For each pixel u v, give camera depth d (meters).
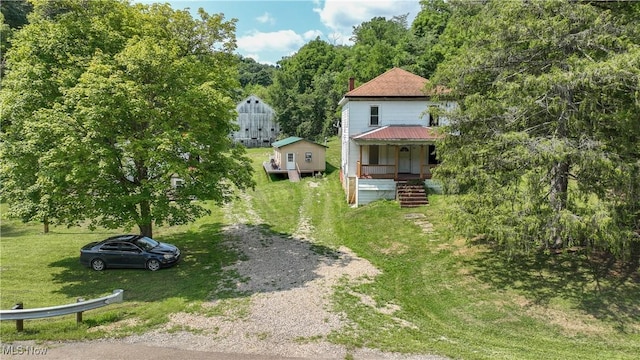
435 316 12.62
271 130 64.25
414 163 28.44
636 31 12.52
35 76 15.19
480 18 16.61
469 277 15.20
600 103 12.75
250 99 63.16
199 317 11.63
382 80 29.36
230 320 11.43
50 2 17.06
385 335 10.78
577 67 11.84
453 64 16.58
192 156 17.36
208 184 16.91
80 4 17.56
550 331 11.52
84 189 15.30
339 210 26.00
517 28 13.77
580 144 12.03
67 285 14.84
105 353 9.22
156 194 16.59
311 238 21.08
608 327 11.59
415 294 14.18
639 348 10.58
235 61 24.02
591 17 13.20
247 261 17.41
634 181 11.89
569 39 12.89
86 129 14.32
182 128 17.12
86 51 16.28
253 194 31.28
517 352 10.24
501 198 13.48
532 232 12.90
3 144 14.72
